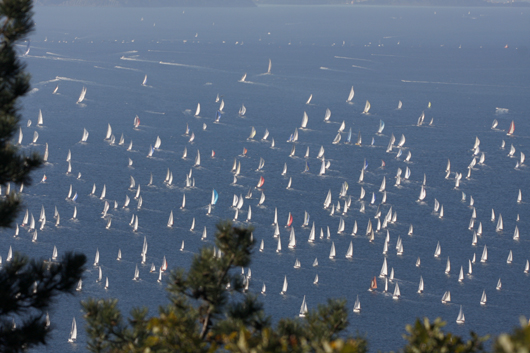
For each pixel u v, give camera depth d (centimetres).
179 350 6631
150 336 6994
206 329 7556
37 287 8294
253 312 7569
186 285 7700
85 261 8538
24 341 8175
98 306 7869
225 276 7725
